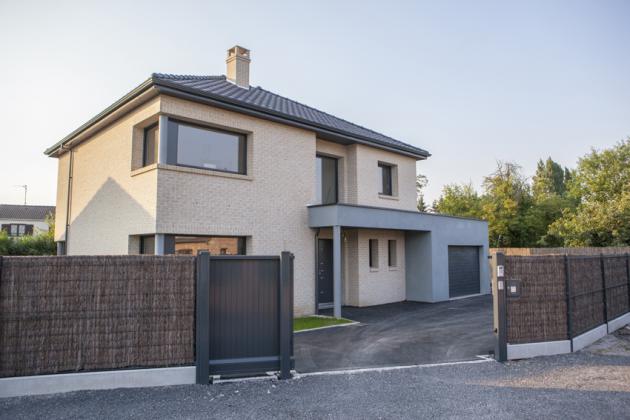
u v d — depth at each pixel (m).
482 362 7.54
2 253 19.34
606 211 24.20
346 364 7.41
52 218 33.03
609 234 24.16
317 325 11.43
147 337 6.00
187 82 12.16
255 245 12.06
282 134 13.03
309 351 8.44
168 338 6.08
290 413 5.00
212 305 6.29
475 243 19.36
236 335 6.35
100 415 4.87
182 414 4.93
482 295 19.09
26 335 5.61
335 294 12.62
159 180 10.21
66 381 5.62
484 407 5.24
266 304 6.49
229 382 6.17
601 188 31.05
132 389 5.79
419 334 10.21
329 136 14.51
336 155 15.48
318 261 14.88
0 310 5.55
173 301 6.14
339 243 12.68
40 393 5.54
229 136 12.06
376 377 6.54
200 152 11.38
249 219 11.96
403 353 8.27
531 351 7.89
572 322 8.49
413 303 16.34
